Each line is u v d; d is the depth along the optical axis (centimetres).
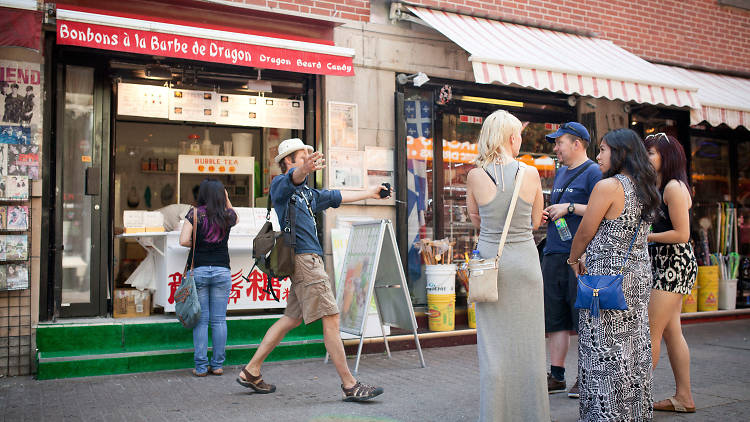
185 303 543
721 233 991
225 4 625
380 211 720
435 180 773
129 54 626
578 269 428
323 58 639
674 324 421
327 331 459
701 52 988
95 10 573
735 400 453
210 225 562
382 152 725
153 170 885
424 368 582
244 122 684
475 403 452
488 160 362
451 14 769
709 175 1003
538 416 346
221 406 448
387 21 737
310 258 460
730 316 911
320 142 699
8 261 551
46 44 588
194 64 652
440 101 759
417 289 755
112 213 632
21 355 557
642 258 373
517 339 349
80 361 548
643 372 374
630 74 734
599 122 874
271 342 486
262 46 609
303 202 467
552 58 706
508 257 350
